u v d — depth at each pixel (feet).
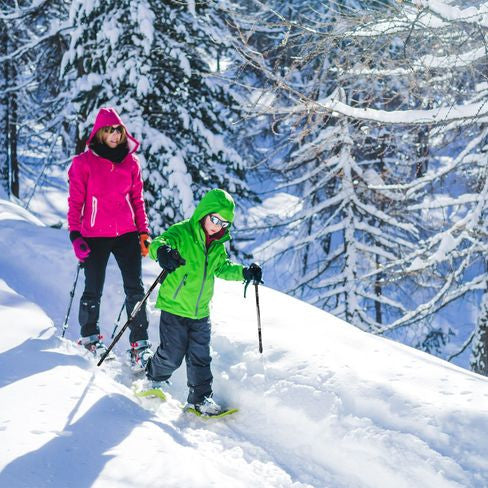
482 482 10.05
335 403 12.41
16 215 27.45
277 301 18.75
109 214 15.29
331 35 19.48
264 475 11.32
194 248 13.20
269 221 46.26
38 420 10.39
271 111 21.12
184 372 15.24
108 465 9.48
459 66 19.49
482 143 26.25
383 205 45.62
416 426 11.32
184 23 35.86
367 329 43.55
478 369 31.12
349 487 11.09
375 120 19.94
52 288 20.15
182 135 37.73
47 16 49.55
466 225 24.13
